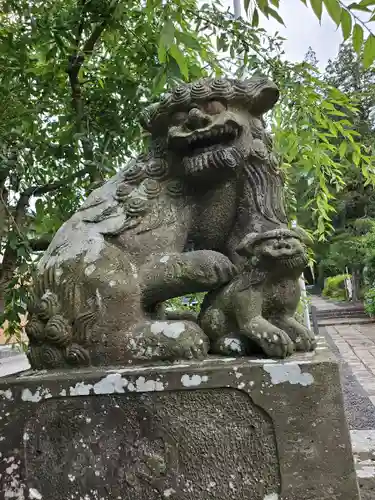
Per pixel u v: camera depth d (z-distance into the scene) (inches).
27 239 82.0
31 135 90.4
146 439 45.0
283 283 50.5
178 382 44.9
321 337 62.3
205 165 51.8
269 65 86.4
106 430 45.7
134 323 49.9
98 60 111.0
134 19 95.4
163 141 56.7
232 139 53.2
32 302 52.2
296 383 43.8
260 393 43.9
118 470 45.0
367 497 48.7
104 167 88.7
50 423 46.5
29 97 92.0
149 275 51.6
